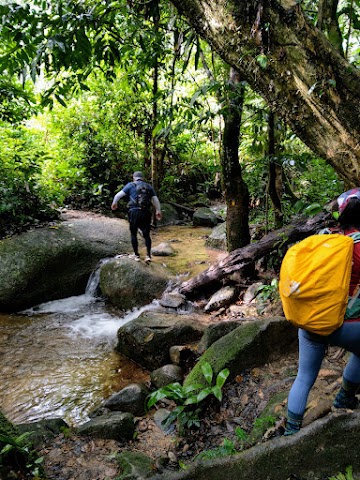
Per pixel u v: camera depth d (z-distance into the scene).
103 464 2.60
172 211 11.01
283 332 3.45
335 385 2.70
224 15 2.54
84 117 10.47
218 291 5.34
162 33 4.61
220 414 3.00
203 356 3.56
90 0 3.76
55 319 5.73
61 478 2.47
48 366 4.37
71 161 10.07
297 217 5.86
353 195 2.04
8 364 4.41
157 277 5.97
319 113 2.50
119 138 10.62
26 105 7.19
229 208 5.52
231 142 5.14
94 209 9.61
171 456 2.68
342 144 2.50
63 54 3.62
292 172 7.12
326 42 2.45
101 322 5.63
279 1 2.40
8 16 3.35
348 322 1.94
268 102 2.68
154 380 3.77
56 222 7.71
